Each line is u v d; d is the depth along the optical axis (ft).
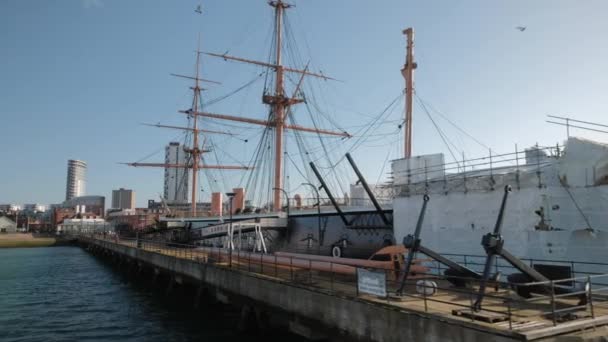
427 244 78.64
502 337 34.17
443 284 61.77
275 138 188.03
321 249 117.19
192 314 93.81
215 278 87.76
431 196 78.95
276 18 195.72
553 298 36.19
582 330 35.91
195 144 271.49
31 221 615.16
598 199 58.08
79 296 127.34
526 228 64.69
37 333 82.23
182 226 188.65
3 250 359.25
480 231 70.64
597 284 51.03
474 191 72.28
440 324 39.29
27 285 152.35
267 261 82.33
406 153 110.52
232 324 82.23
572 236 60.23
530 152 73.41
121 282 160.25
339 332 51.21
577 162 60.64
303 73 192.54
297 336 67.97
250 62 188.96
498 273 56.03
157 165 270.46
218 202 221.87
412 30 115.34
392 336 44.04
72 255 305.32
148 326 85.20
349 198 134.82
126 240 238.89
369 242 103.91
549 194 62.90
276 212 143.74
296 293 59.62
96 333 81.35
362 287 51.67
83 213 581.12
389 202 106.32
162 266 127.65
